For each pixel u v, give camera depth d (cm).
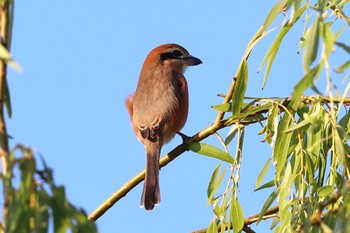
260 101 1139
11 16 820
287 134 1078
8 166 696
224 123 1157
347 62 815
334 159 1015
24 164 695
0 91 781
